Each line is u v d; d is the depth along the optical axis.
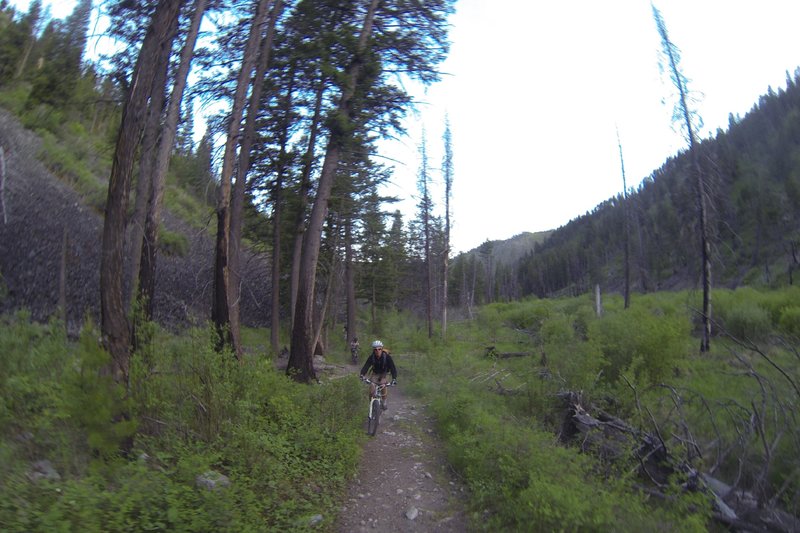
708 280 19.31
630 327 11.20
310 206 20.23
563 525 4.63
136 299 6.68
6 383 5.39
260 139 17.09
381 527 5.43
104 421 4.84
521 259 145.38
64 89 10.30
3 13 21.98
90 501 3.93
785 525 5.35
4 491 3.87
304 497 5.88
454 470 7.39
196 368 6.57
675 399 8.04
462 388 11.20
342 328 40.56
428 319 33.69
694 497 5.32
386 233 31.19
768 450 6.07
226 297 10.73
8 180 18.23
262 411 7.86
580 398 9.05
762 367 11.16
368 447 8.54
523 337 21.77
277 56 14.09
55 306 15.59
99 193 24.16
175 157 14.03
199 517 4.32
